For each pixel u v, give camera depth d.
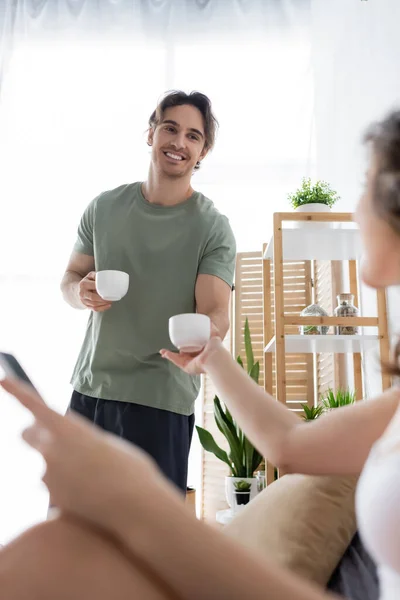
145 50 3.68
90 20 3.71
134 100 3.62
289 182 3.52
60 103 3.62
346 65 3.01
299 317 2.21
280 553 0.86
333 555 0.89
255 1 3.71
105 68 3.66
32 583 0.39
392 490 0.54
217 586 0.37
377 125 0.71
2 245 3.47
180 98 1.89
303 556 0.85
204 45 3.67
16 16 3.72
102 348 1.78
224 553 0.38
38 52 3.68
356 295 2.75
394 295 2.26
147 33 3.70
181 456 1.75
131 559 0.43
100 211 1.91
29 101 3.62
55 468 0.43
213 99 3.62
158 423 1.72
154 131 1.91
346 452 0.82
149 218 1.85
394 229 0.66
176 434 1.75
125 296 1.80
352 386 2.75
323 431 0.84
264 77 3.62
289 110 3.58
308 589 0.38
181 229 1.83
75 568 0.40
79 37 3.70
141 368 1.75
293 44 3.65
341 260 2.88
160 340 1.77
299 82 3.61
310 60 3.59
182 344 1.17
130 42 3.69
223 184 3.54
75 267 1.99
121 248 1.83
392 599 0.55
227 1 3.72
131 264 1.82
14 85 3.62
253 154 3.56
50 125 3.60
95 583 0.40
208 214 1.87
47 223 3.50
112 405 1.74
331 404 2.39
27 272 3.46
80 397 1.80
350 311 2.28
